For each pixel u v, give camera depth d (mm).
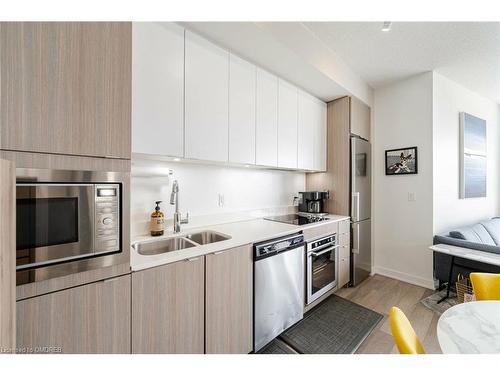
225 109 1735
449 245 2363
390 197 3021
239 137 1842
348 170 2723
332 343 1722
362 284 2781
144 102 1310
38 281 839
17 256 801
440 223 2768
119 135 1036
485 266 2107
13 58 784
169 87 1418
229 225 2104
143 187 1698
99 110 977
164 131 1396
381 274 3090
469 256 2014
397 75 2803
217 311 1365
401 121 2934
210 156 1642
